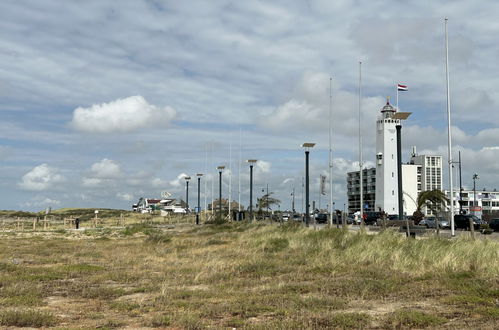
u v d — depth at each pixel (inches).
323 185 1347.2
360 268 684.7
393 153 4084.6
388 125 4104.3
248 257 888.9
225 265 772.6
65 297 526.9
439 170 5502.0
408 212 4239.7
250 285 585.0
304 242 1045.8
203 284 608.7
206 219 2933.1
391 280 575.8
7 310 432.8
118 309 452.8
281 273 679.1
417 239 895.1
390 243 854.5
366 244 850.1
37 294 534.0
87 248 1186.0
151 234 1688.0
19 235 1829.5
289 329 358.9
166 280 630.5
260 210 2871.6
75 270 744.3
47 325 390.9
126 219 3430.1
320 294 505.0
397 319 385.7
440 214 2300.7
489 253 666.8
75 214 4532.5
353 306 448.1
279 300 473.1
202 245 1214.9
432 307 438.6
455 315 404.5
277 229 1423.5
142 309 447.2
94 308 462.9
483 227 1939.0
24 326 386.9
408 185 4869.6
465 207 5319.9
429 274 597.9
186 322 382.9
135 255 999.0
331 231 1112.2
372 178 5526.6
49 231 2107.5
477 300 451.8
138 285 603.2
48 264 853.2
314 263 745.6
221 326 376.8
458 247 734.5
